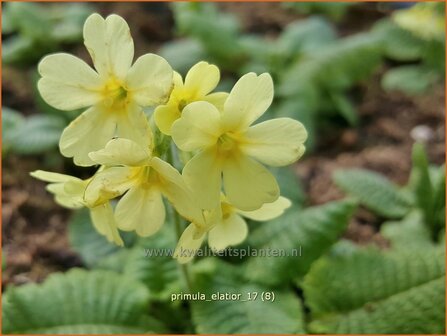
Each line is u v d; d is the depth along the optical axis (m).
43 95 0.07
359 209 0.15
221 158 0.07
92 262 0.13
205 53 0.19
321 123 0.18
